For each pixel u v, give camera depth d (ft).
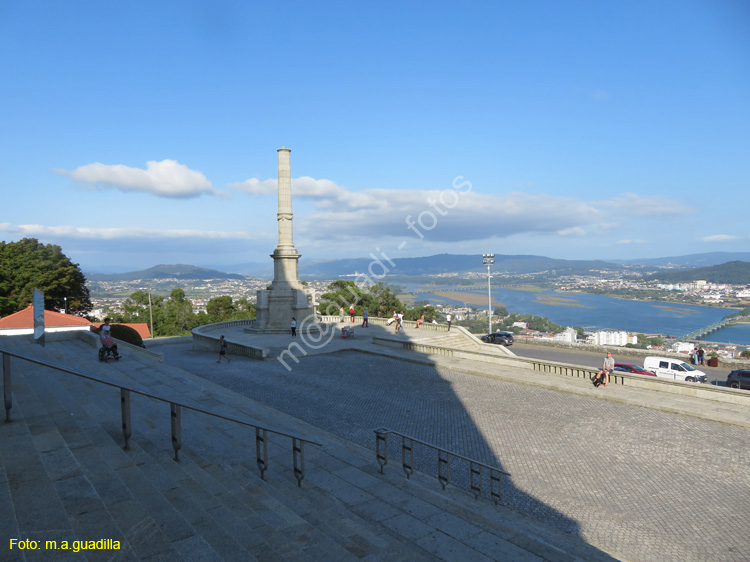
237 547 20.75
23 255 217.77
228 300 307.17
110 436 32.35
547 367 89.71
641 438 56.80
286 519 25.27
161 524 21.21
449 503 33.06
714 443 54.80
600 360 132.67
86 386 50.98
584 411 67.56
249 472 33.04
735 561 33.24
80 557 17.08
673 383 73.05
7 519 19.03
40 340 80.53
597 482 45.65
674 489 44.01
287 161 154.51
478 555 25.72
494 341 165.17
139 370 70.13
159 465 28.71
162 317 308.19
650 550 34.60
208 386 68.74
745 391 66.23
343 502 31.83
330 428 61.67
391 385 84.58
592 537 36.19
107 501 22.21
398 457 51.11
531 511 40.06
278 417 55.93
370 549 24.07
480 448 54.70
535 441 56.54
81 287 255.70
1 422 31.37
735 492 43.19
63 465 25.12
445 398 75.66
